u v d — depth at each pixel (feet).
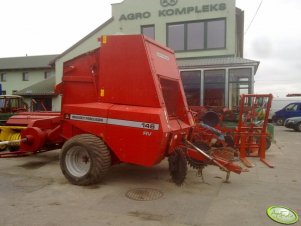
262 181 22.35
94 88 21.81
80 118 21.44
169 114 23.39
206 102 50.39
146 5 64.34
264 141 30.01
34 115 30.27
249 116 31.42
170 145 19.66
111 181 21.57
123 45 20.62
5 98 39.88
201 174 22.21
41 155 30.78
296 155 33.35
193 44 61.87
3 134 30.83
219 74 49.80
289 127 66.18
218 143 27.53
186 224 14.70
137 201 17.70
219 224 14.74
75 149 20.77
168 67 22.95
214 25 60.59
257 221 15.14
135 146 19.33
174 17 62.64
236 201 17.90
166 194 18.98
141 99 19.83
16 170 24.70
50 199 17.88
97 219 15.17
